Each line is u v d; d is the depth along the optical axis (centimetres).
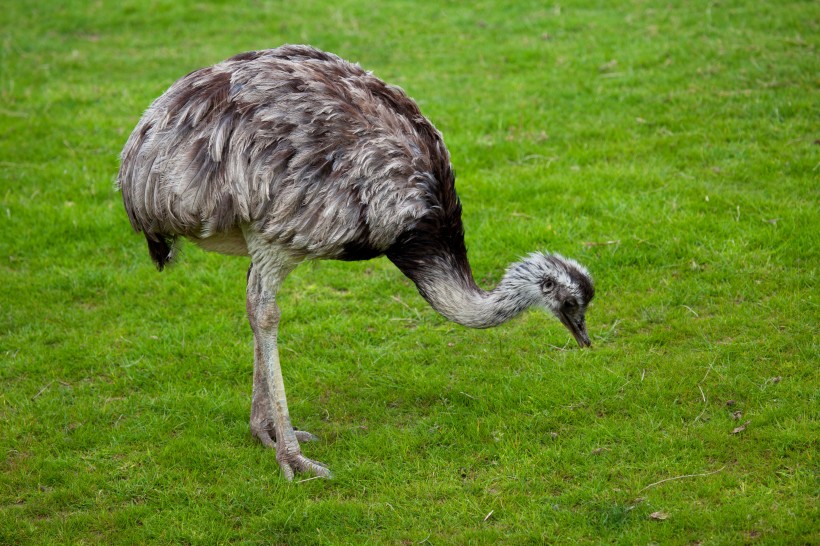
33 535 1397
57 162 2655
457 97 2936
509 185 2405
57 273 2164
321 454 1571
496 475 1475
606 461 1477
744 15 3300
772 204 2166
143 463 1561
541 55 3228
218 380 1797
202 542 1373
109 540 1390
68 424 1664
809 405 1541
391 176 1443
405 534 1359
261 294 1484
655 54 3058
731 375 1653
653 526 1321
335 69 1516
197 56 3412
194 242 1530
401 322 1966
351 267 2183
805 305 1819
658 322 1852
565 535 1327
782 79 2752
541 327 1898
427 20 3688
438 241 1527
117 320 2000
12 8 4019
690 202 2227
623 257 2067
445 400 1688
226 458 1561
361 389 1742
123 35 3722
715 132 2530
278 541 1373
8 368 1823
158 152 1411
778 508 1322
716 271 1972
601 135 2622
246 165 1388
